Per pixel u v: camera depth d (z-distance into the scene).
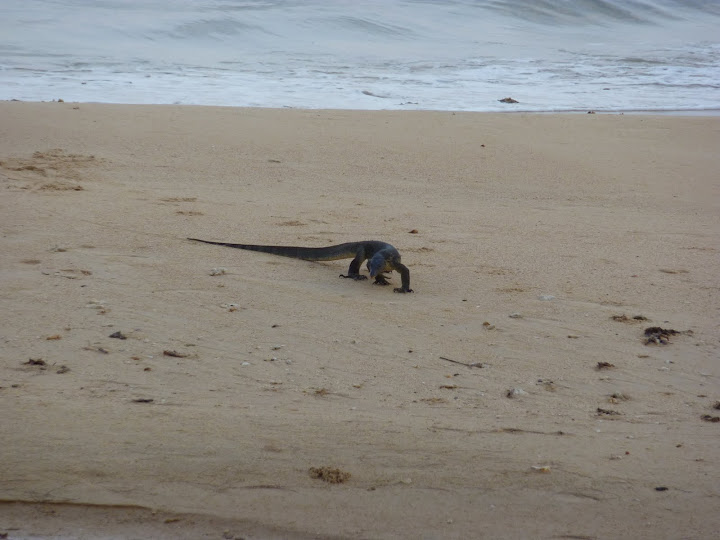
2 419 20.28
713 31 196.50
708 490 18.45
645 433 21.11
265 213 44.22
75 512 17.66
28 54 118.25
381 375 24.23
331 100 90.81
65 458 18.98
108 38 135.75
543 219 46.16
